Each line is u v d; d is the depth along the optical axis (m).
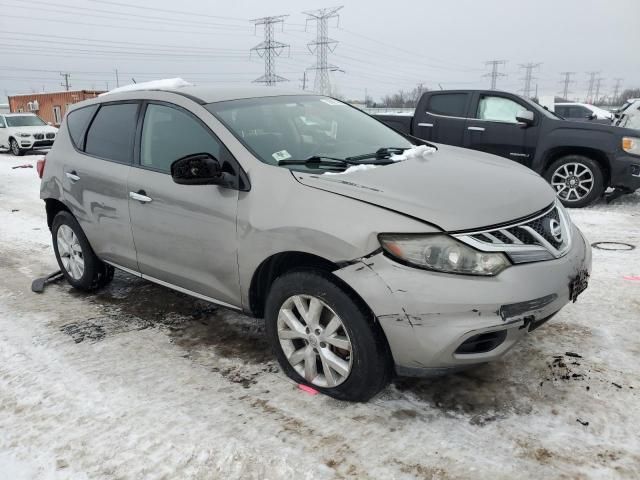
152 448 2.56
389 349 2.62
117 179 3.77
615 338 3.37
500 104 8.15
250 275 3.00
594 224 6.39
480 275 2.40
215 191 3.11
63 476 2.41
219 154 3.19
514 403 2.75
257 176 2.97
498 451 2.41
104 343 3.66
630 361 3.09
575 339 3.37
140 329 3.86
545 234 2.65
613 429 2.51
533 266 2.49
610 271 4.59
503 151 8.08
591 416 2.61
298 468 2.37
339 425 2.65
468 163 3.30
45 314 4.20
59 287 4.81
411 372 2.56
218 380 3.13
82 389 3.09
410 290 2.41
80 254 4.52
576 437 2.47
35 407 2.94
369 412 2.74
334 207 2.64
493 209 2.57
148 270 3.76
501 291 2.37
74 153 4.30
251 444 2.54
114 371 3.28
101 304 4.36
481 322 2.37
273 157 3.12
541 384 2.90
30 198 9.42
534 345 3.31
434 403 2.79
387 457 2.41
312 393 2.94
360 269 2.51
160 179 3.46
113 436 2.66
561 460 2.33
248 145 3.15
